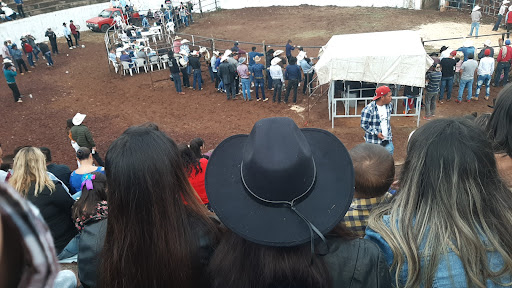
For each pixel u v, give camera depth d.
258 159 1.71
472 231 1.75
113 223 1.97
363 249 1.81
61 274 1.98
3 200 0.52
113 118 15.23
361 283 1.77
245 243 1.79
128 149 1.91
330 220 1.74
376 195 2.96
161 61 20.36
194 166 4.92
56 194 4.47
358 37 12.88
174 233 1.94
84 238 2.41
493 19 24.22
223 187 1.95
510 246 1.74
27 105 16.89
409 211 1.90
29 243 0.53
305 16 28.80
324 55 12.46
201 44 24.31
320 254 1.75
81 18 29.84
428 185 1.86
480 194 1.79
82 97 17.48
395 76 11.40
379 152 3.03
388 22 25.50
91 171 6.26
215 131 13.66
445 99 14.57
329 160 1.95
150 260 1.93
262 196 1.75
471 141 1.83
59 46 26.27
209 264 1.94
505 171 2.31
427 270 1.78
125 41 22.91
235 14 31.16
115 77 19.81
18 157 4.36
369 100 13.63
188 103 16.19
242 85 15.73
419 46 11.57
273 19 28.81
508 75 15.57
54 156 12.61
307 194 1.79
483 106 13.89
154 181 1.90
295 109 14.84
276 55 16.58
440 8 26.84
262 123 1.83
